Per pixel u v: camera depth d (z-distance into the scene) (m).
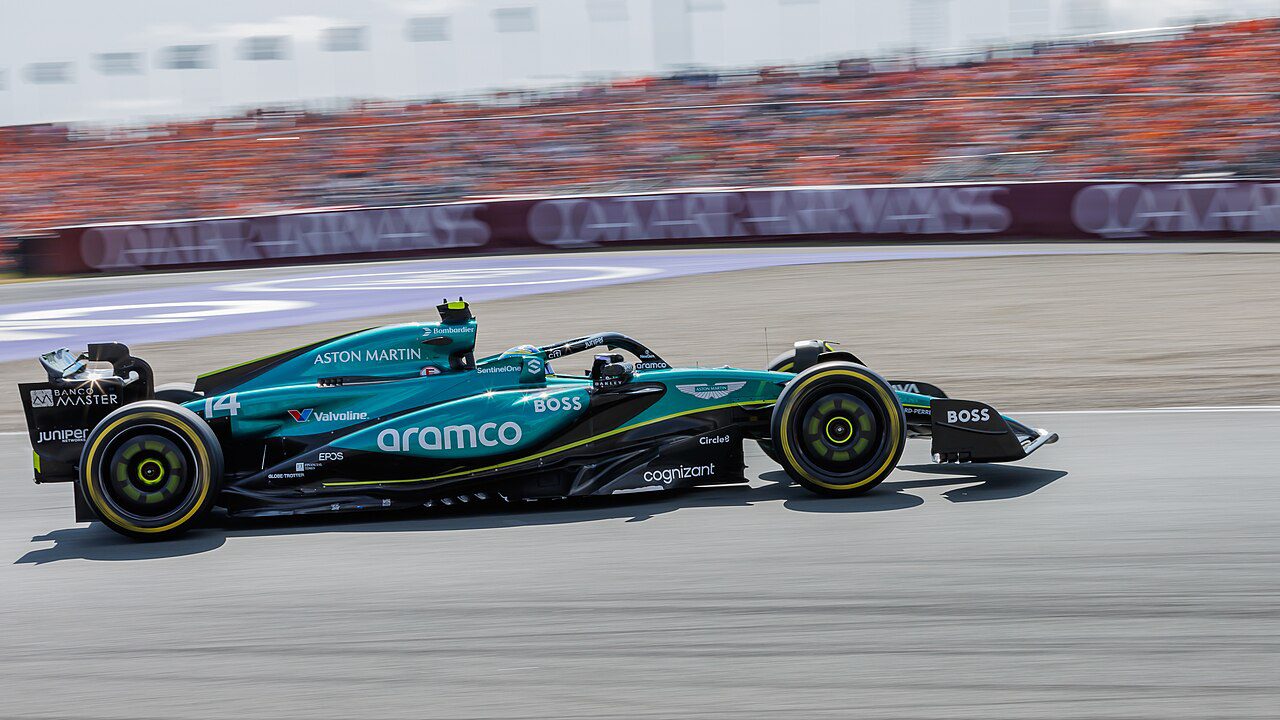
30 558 16.78
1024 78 103.12
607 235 71.31
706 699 11.23
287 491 17.70
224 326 45.19
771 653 12.19
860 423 17.70
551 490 17.88
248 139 110.44
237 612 14.02
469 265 65.25
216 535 17.56
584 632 12.96
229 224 71.00
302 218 71.38
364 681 11.91
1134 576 13.98
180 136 116.38
